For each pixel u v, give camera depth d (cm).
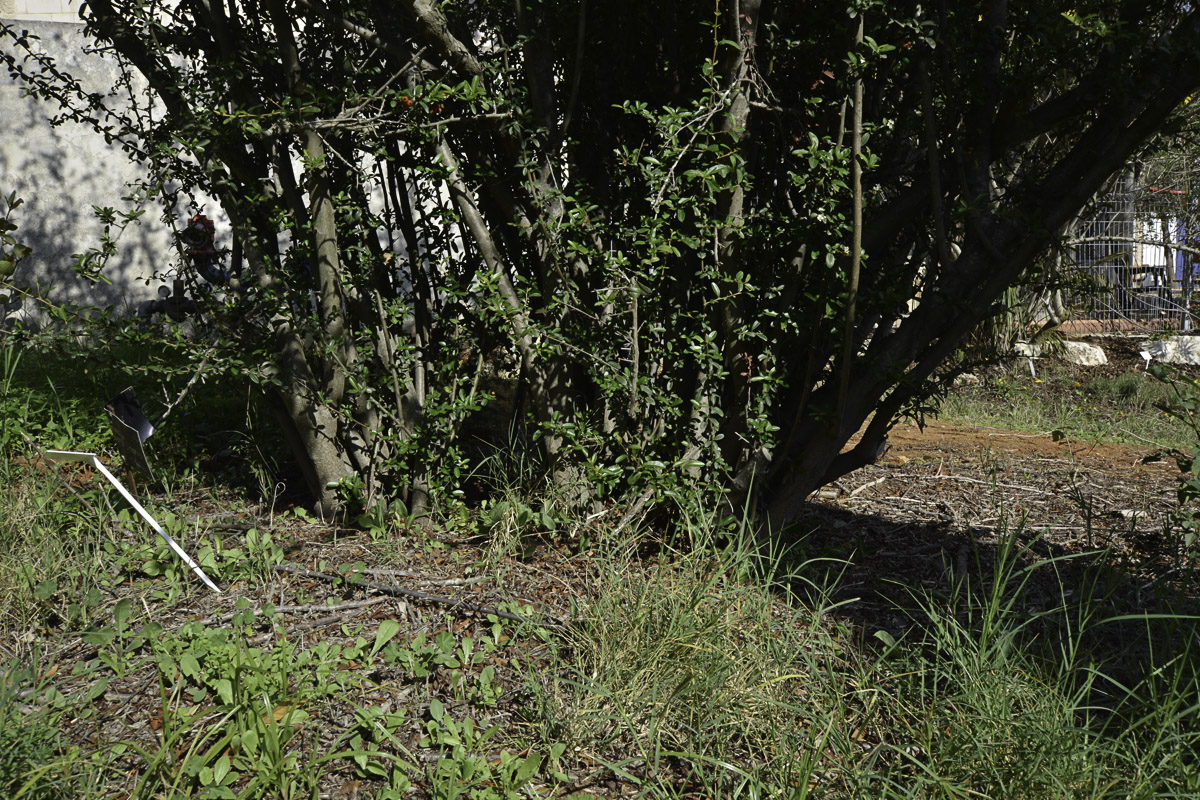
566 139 404
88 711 274
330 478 436
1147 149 399
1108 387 964
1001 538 381
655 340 396
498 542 406
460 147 414
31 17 1094
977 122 370
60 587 343
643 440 410
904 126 391
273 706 275
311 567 383
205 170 402
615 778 265
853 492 549
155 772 244
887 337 399
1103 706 288
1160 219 1212
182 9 435
